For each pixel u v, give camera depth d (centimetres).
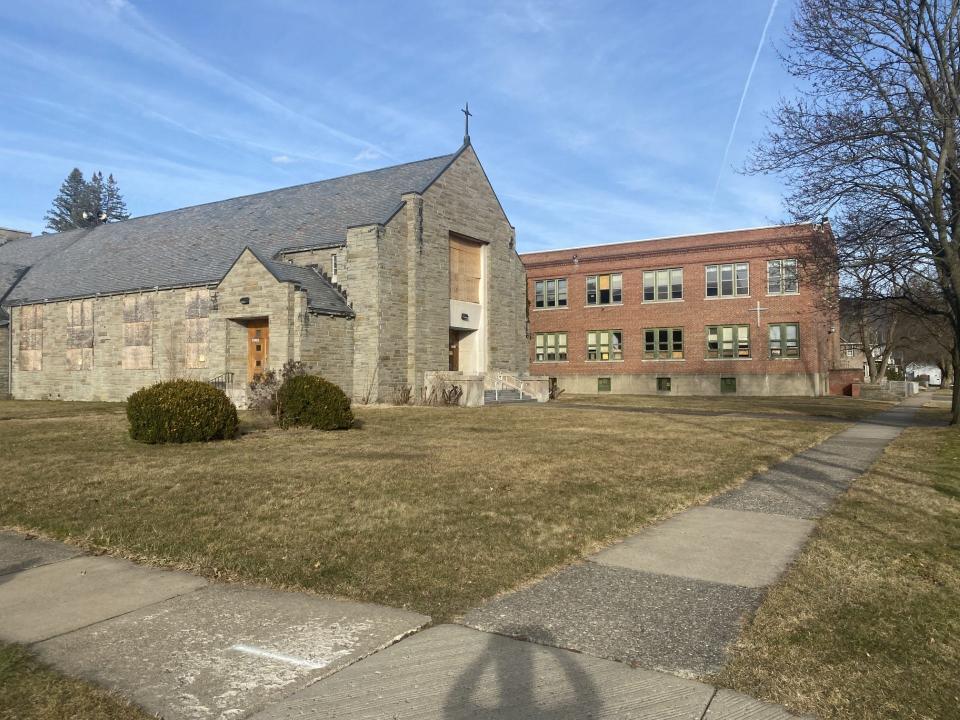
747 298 4269
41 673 422
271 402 1991
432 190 3091
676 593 568
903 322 4766
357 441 1541
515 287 3694
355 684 409
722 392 4316
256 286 2653
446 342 3155
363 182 3431
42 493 927
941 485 1036
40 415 2209
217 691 401
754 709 378
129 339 3212
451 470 1130
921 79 1798
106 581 611
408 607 539
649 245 4575
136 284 3259
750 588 579
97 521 796
